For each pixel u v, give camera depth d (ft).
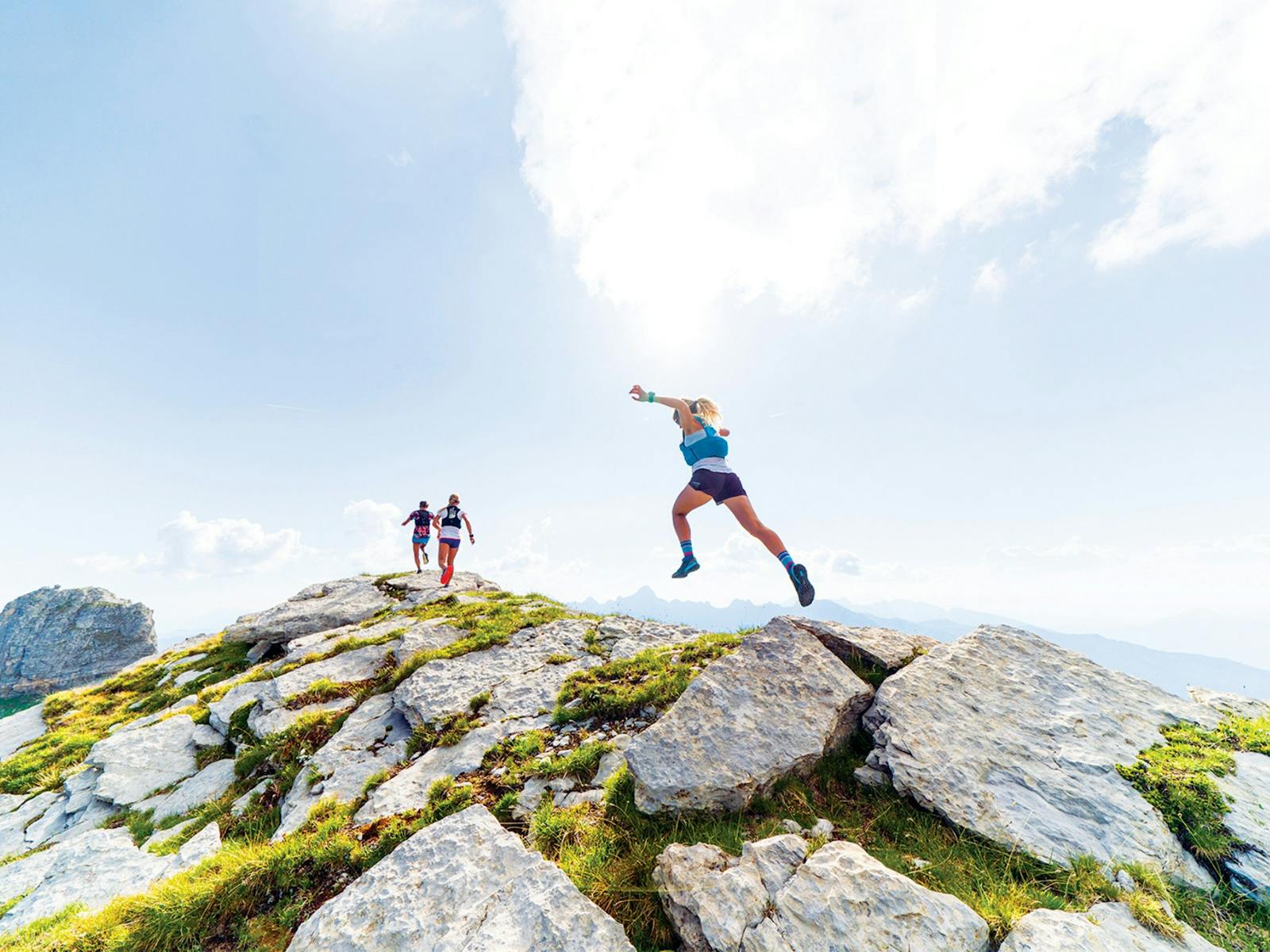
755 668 24.26
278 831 24.04
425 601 62.75
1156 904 13.80
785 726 21.47
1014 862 16.16
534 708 31.01
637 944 14.55
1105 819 17.12
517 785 23.41
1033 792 18.38
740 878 15.01
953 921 13.43
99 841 27.61
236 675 54.70
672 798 19.08
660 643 40.68
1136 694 23.20
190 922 17.37
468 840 17.94
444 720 30.66
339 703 37.32
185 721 40.52
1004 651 26.05
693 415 25.73
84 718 50.80
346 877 18.80
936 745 20.43
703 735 21.15
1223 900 14.48
